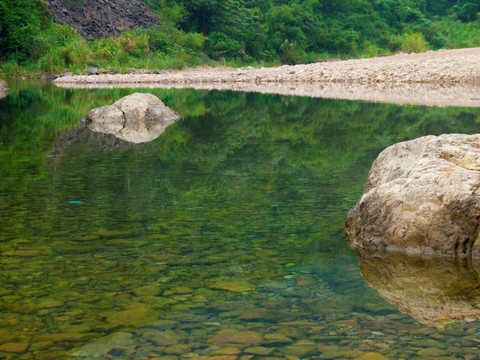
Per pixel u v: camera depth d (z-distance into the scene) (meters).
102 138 7.01
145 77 22.86
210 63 35.72
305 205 3.70
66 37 30.42
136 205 3.65
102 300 2.14
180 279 2.38
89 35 34.03
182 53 33.44
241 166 5.06
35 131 7.69
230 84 19.09
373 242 2.93
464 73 16.62
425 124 7.44
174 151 5.93
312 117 9.01
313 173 4.73
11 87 17.91
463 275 2.49
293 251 2.79
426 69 17.95
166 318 1.98
